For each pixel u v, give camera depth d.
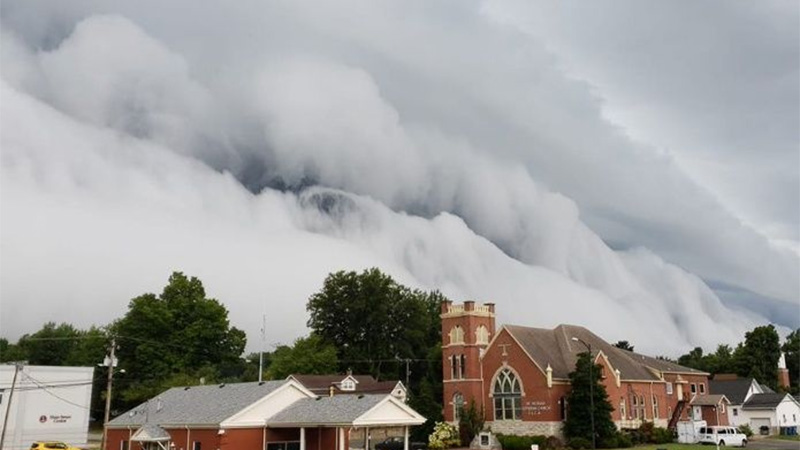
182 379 100.56
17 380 78.81
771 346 138.50
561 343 87.06
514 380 80.31
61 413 81.81
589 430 73.88
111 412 114.12
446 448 78.00
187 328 111.38
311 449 51.91
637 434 79.75
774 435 102.88
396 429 81.69
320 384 107.62
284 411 51.62
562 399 78.88
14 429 77.75
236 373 167.38
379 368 126.69
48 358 154.38
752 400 107.75
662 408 91.19
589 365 75.69
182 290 113.75
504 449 77.38
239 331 118.50
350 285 128.38
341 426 47.84
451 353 85.25
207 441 49.50
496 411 81.25
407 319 129.88
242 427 49.59
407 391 104.94
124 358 109.88
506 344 81.94
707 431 81.06
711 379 125.50
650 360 99.62
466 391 82.69
